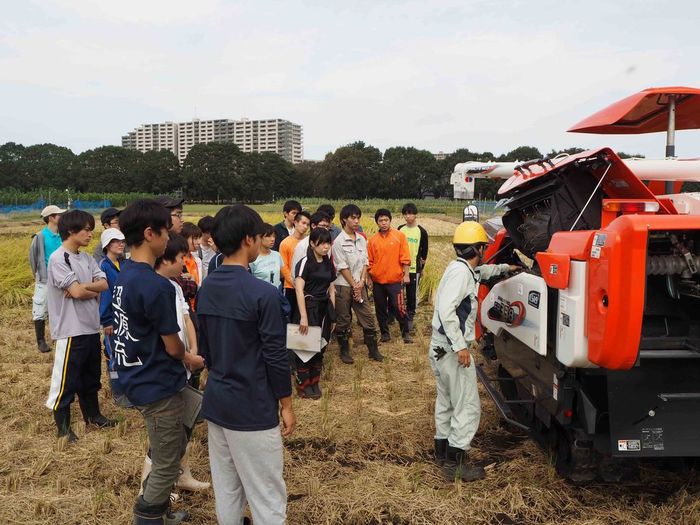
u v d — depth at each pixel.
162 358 3.20
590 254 3.30
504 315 4.67
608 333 3.10
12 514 3.70
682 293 3.52
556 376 3.79
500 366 5.58
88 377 5.13
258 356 2.90
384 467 4.36
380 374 6.74
